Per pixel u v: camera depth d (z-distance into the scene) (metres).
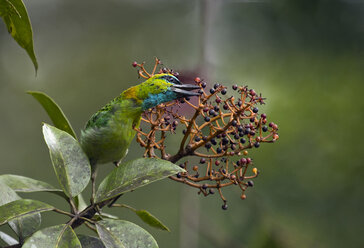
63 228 4.06
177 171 4.54
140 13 15.49
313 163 10.42
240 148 4.73
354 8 11.95
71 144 4.75
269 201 10.26
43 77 15.66
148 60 14.65
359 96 10.73
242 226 9.59
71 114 14.76
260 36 12.04
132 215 12.13
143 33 15.26
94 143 5.53
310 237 10.03
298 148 10.48
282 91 10.91
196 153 4.82
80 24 16.22
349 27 11.84
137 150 11.80
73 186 4.59
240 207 9.77
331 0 12.02
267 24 12.15
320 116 10.62
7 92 15.54
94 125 5.55
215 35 11.72
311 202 10.30
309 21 12.03
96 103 14.89
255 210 9.66
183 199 8.85
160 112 4.90
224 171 4.75
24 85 15.75
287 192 10.34
